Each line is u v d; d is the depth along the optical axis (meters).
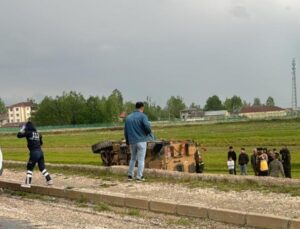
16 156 46.84
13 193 17.06
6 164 25.66
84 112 191.38
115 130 126.38
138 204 13.26
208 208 11.59
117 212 12.98
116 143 26.89
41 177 19.62
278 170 25.80
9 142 86.38
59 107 190.75
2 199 16.02
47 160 41.62
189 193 14.01
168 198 13.29
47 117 189.50
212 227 10.84
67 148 65.06
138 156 17.08
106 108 193.50
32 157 16.78
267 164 26.70
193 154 25.34
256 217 10.61
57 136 105.19
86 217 12.44
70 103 191.88
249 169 36.12
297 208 11.23
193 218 11.81
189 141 25.33
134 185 16.03
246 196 13.05
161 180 16.92
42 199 15.70
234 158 32.06
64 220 12.12
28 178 16.98
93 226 11.27
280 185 14.03
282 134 76.12
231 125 116.62
